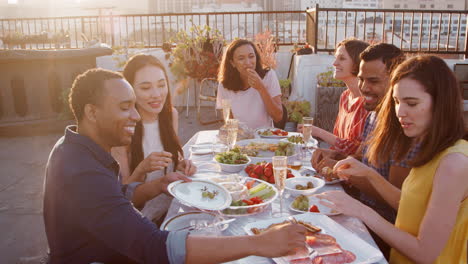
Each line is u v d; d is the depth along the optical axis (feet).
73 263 3.66
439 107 4.08
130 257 3.40
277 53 27.81
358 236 4.59
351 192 7.42
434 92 4.09
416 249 4.13
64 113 21.89
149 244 3.38
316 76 22.61
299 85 23.06
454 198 3.96
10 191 13.37
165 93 7.19
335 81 19.79
